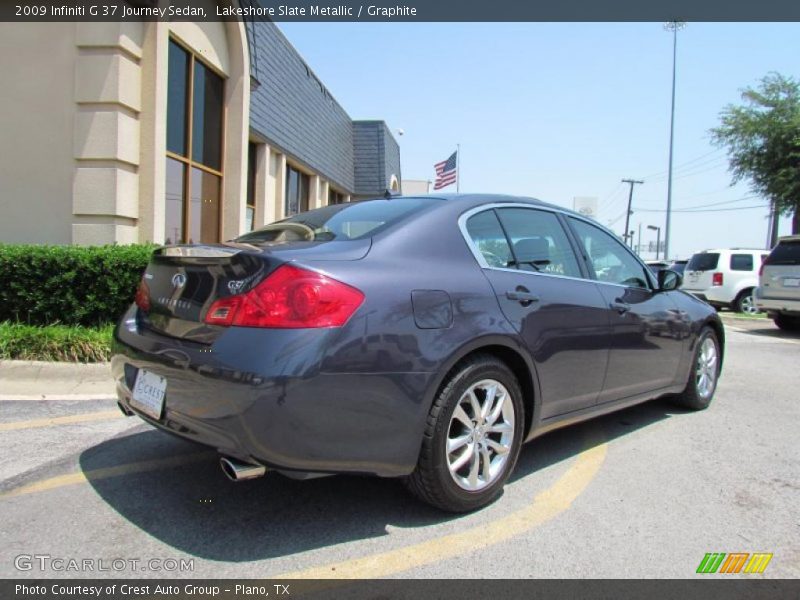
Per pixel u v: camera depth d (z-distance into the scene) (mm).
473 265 3189
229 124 10836
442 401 2832
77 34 7605
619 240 4555
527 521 3014
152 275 3207
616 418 4992
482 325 3004
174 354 2707
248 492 3268
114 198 7730
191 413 2609
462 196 3531
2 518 2898
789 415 5141
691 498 3344
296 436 2445
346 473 2625
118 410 4684
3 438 4020
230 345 2504
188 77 9555
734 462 3934
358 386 2561
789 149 21844
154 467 3570
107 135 7688
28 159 7836
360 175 22969
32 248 6324
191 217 9867
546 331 3383
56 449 3836
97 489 3250
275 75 13742
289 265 2564
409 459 2750
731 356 8688
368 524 2934
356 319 2578
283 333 2461
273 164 14445
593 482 3551
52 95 7766
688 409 5246
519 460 3920
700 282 16219
